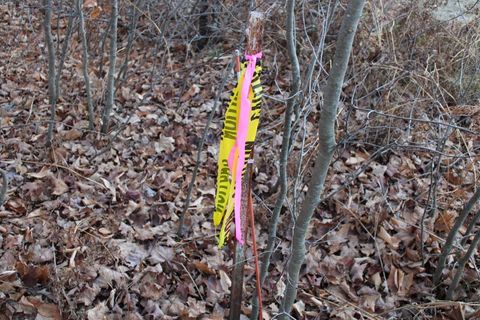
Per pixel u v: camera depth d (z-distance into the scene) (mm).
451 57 4402
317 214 3453
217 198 2131
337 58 1626
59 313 2697
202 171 3826
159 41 4824
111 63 3918
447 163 3742
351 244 3258
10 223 3232
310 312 2830
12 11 6223
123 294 2830
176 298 2865
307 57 4469
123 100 4660
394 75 3867
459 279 2859
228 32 5238
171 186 3662
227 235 2201
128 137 4180
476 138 3908
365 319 2850
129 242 3170
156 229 3281
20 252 3006
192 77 4969
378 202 3516
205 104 4594
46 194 3506
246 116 1904
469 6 4895
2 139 4039
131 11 5031
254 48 1908
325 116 1712
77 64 5180
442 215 3309
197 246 3213
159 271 2977
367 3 4383
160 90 4816
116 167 3830
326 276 3045
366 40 4223
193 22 5344
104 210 3418
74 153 3971
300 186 3326
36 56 5434
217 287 2939
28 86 4902
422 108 3867
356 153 3875
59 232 3145
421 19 4465
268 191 3607
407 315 2867
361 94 4133
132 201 3449
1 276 2805
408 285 3012
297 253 2080
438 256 3150
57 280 2793
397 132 3881
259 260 3076
